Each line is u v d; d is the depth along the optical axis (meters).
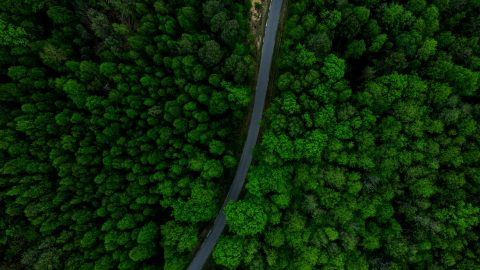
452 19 56.81
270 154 52.16
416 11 55.47
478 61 54.91
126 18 59.31
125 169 55.16
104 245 52.47
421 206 51.03
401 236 50.78
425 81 54.34
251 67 55.28
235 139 60.47
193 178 54.69
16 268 52.34
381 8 54.97
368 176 51.34
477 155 51.84
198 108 55.59
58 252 51.75
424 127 53.06
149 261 54.97
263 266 49.69
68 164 53.56
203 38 55.38
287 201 50.22
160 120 55.72
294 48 55.28
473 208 49.56
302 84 52.25
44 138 55.12
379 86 52.94
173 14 57.66
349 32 54.38
